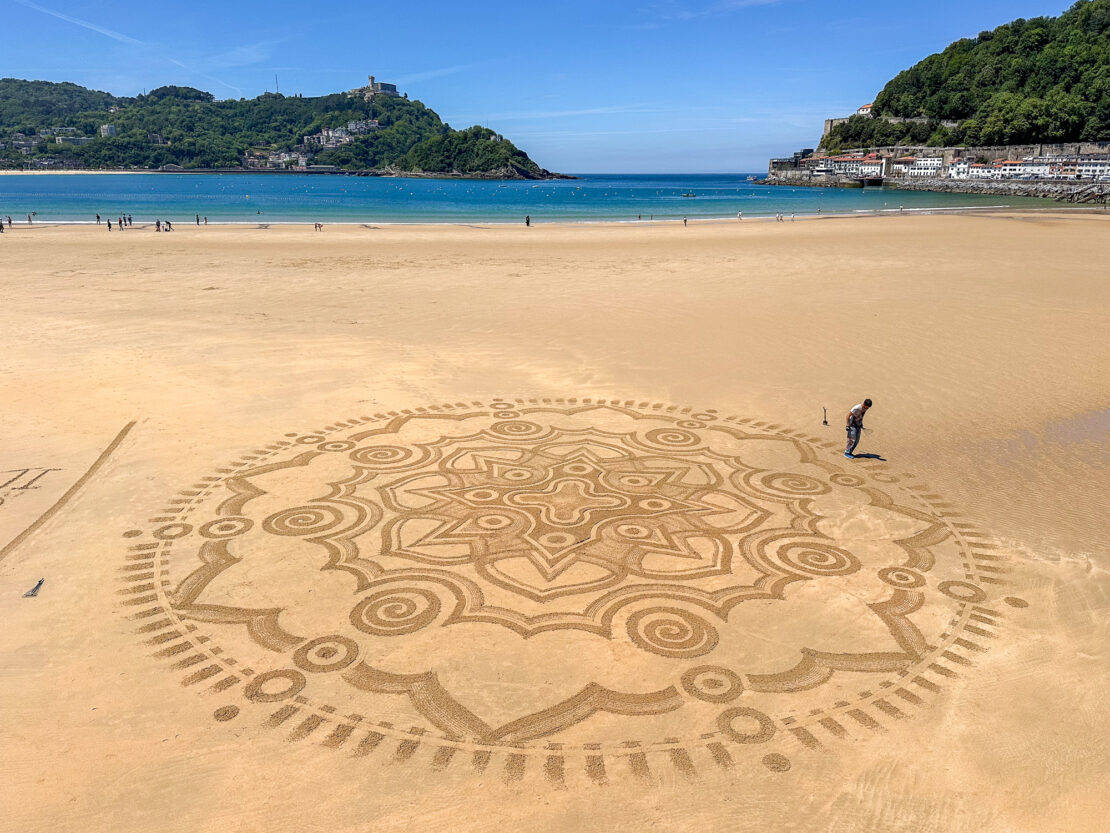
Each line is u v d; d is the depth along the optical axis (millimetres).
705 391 15578
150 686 6484
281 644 7094
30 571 8344
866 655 7031
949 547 9188
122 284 27953
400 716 6156
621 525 9656
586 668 6789
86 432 12688
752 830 5102
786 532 9531
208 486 10664
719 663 6883
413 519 9750
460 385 15844
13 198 129000
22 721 6027
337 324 21391
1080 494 10711
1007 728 6102
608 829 5094
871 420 13867
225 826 5066
